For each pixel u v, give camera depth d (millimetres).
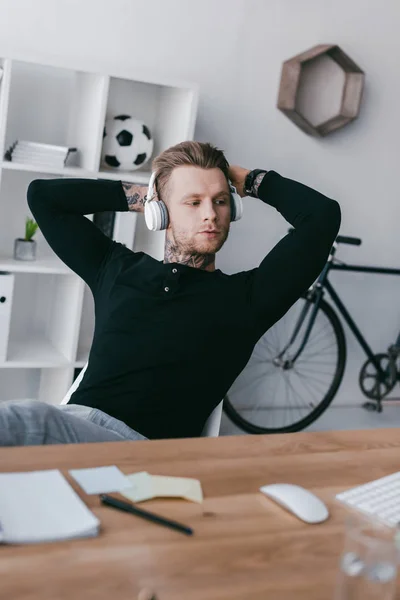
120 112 3398
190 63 3465
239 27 3518
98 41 3281
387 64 3895
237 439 1465
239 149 3646
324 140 3822
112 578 947
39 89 3244
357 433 1588
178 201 1990
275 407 4051
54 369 3293
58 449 1310
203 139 3566
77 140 3242
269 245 3828
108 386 1897
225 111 3576
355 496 1272
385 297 4207
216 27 3475
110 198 2148
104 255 2082
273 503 1216
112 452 1326
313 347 4098
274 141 3709
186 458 1343
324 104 3818
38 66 3223
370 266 4109
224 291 1940
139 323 1917
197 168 1994
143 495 1171
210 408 1937
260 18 3547
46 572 940
